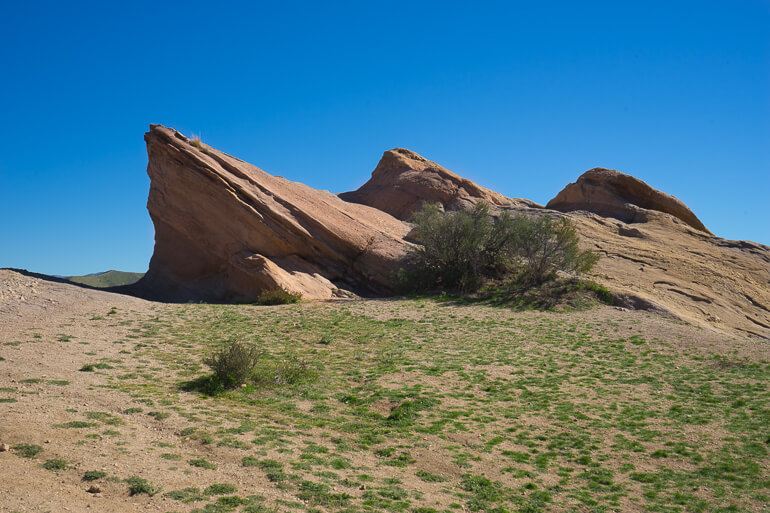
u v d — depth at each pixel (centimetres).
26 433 1023
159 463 993
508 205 5934
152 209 4438
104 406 1303
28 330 2069
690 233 5031
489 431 1473
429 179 6012
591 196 5694
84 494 822
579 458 1320
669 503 1095
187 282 4359
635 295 3381
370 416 1539
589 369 2144
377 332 2667
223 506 847
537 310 3222
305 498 935
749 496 1122
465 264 3847
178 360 1928
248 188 4144
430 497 1039
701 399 1783
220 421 1310
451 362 2178
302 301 3531
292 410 1518
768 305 3744
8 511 720
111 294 3189
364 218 4834
